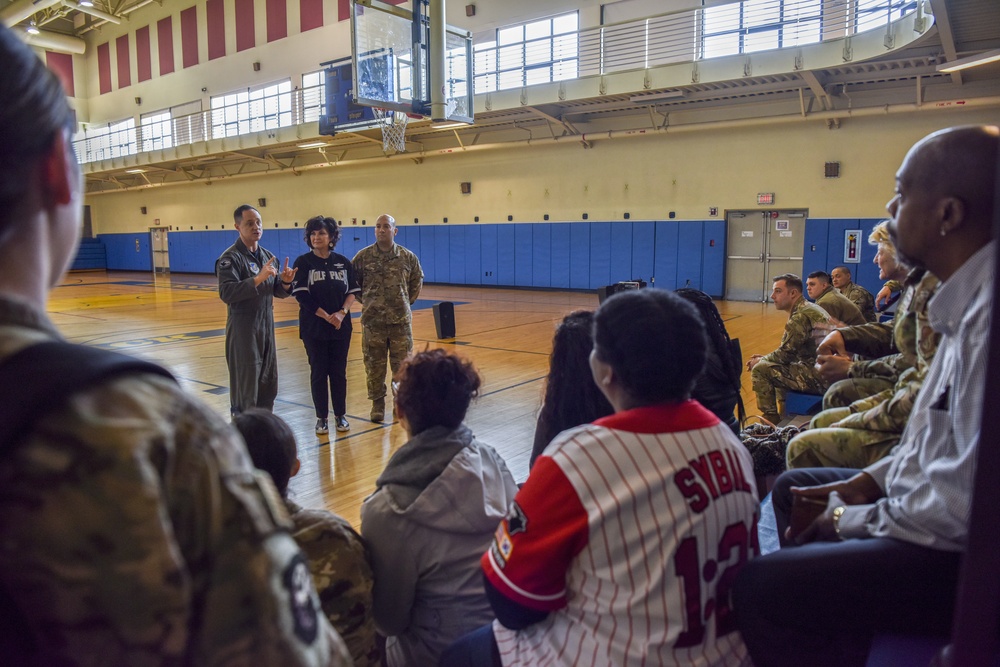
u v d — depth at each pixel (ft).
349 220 64.80
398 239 61.67
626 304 3.83
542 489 3.56
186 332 33.09
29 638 1.53
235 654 1.67
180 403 1.74
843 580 3.46
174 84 75.10
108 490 1.49
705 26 41.45
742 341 28.09
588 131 49.57
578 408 6.28
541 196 52.85
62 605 1.50
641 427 3.62
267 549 1.76
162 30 75.20
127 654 1.53
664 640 3.40
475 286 57.57
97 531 1.48
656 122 46.09
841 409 7.67
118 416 1.56
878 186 39.11
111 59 82.43
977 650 2.36
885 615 3.46
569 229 51.70
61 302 48.55
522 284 54.95
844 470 5.74
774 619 3.58
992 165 3.44
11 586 1.50
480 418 17.16
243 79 67.87
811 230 41.50
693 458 3.60
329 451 14.70
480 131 54.80
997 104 34.83
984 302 3.25
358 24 27.35
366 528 5.34
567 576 3.64
